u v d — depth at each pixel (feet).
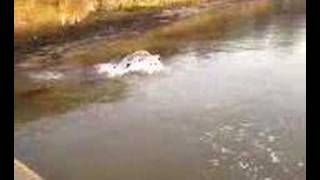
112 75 56.13
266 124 41.19
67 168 35.53
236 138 38.96
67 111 45.93
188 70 56.95
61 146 39.01
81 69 58.54
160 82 53.16
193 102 47.01
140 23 81.56
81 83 53.52
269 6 98.68
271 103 45.68
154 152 37.45
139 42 70.79
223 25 81.30
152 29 78.84
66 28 73.67
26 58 63.46
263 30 76.28
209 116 43.55
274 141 38.06
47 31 71.41
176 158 36.24
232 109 44.78
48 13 72.02
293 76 52.75
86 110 45.98
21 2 69.21
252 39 70.59
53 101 48.47
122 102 47.88
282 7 97.45
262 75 53.83
